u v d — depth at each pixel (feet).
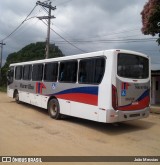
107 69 30.89
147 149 25.40
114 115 30.48
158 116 48.16
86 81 34.06
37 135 29.63
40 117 42.27
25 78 53.67
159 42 48.91
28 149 24.13
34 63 49.34
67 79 38.17
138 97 33.47
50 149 24.34
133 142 27.96
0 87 158.10
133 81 32.71
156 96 79.61
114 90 30.53
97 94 31.86
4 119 39.40
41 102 45.60
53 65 42.37
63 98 38.78
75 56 36.70
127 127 35.94
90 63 33.63
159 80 79.92
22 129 32.55
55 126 35.01
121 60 31.53
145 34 50.19
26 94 53.11
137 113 33.27
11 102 62.95
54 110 41.16
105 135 30.86
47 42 85.20
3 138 27.84
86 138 29.07
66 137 29.14
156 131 33.81
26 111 48.42
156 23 47.85
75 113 35.96
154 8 46.44
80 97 34.96
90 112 32.99
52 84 41.96
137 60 33.73
